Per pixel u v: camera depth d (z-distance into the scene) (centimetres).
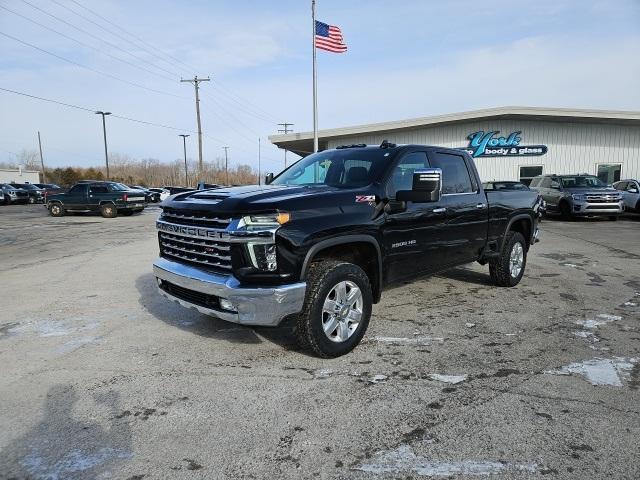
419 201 411
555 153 2361
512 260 647
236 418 300
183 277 385
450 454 260
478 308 548
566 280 701
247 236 343
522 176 2398
